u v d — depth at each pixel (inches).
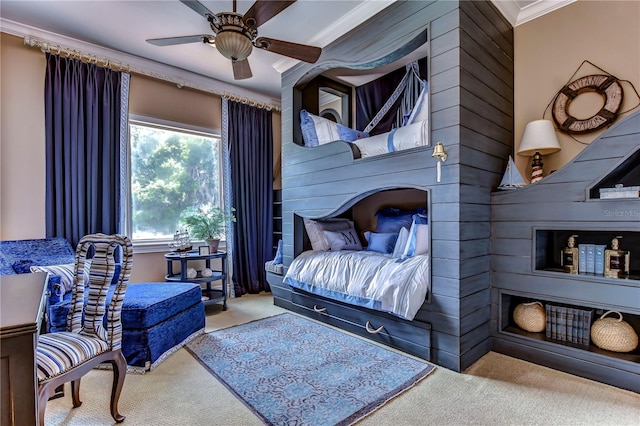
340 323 115.3
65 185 120.9
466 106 86.8
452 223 85.4
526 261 90.3
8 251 101.0
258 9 74.9
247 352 96.0
